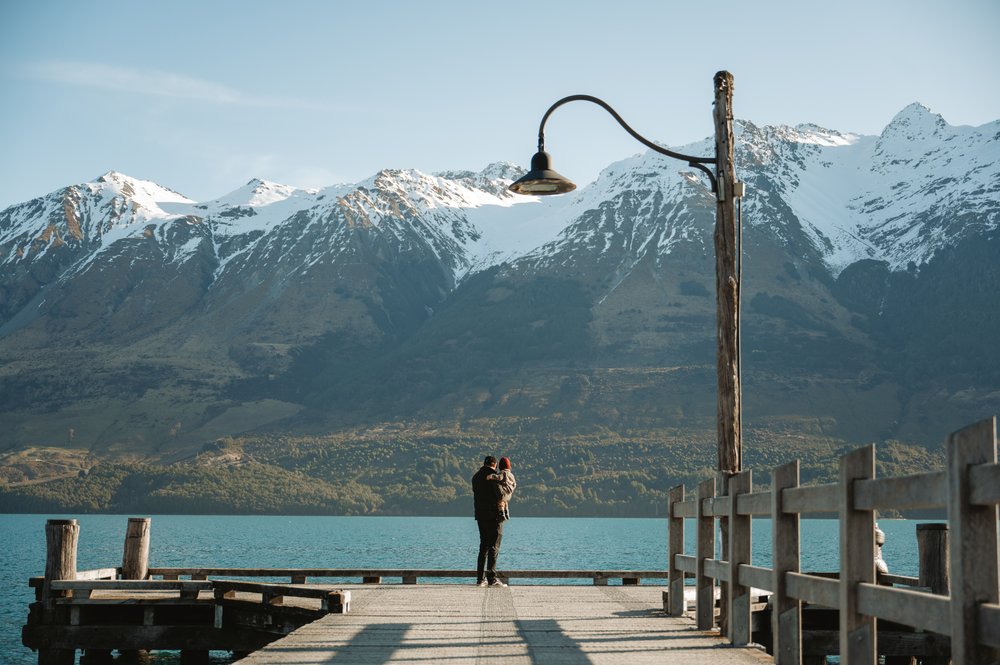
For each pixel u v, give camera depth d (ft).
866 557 24.75
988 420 19.40
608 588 65.10
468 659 33.68
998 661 19.03
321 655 34.65
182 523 639.76
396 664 32.58
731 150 47.62
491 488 64.80
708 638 39.17
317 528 561.84
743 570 35.91
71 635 58.54
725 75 48.19
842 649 24.80
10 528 512.63
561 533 487.20
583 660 33.42
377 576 70.69
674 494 48.32
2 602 133.39
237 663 32.58
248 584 57.47
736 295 46.16
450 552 301.63
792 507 29.53
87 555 275.80
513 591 62.44
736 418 45.19
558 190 53.31
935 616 20.68
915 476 21.57
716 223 47.21
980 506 19.40
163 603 58.49
